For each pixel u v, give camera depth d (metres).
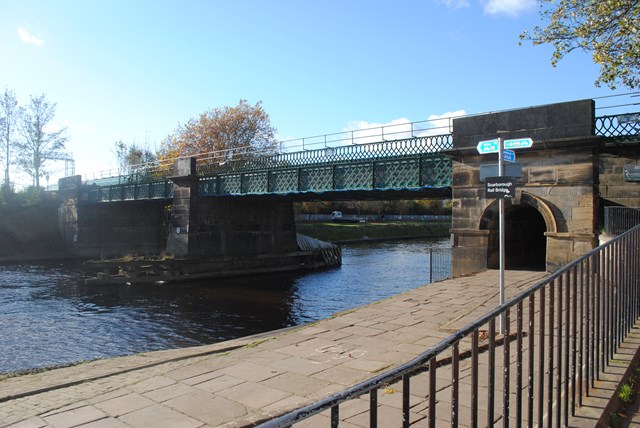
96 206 52.44
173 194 37.94
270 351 9.69
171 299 29.08
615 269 6.15
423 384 7.18
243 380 8.10
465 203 19.75
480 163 19.38
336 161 27.72
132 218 53.62
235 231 38.97
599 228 16.95
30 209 54.09
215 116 62.31
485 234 19.22
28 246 52.31
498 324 10.33
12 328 21.59
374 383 2.32
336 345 9.88
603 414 4.44
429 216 111.75
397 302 13.70
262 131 64.25
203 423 6.50
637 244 7.55
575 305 4.50
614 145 17.11
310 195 32.50
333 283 35.06
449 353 8.55
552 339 4.09
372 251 60.09
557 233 17.16
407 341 9.89
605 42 14.32
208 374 8.51
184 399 7.39
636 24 13.09
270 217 41.72
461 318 11.45
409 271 41.34
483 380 6.90
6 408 7.49
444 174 22.66
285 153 30.70
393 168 24.80
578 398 4.65
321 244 46.56
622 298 6.52
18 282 35.34
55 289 32.44
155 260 35.00
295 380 7.97
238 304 27.52
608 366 5.54
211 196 36.28
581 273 4.71
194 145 61.62
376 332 10.70
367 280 36.50
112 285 33.78
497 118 18.88
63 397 7.89
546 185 17.59
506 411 3.50
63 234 53.97
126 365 10.43
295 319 23.70
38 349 18.05
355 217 102.50
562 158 17.30
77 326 22.08
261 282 35.69
